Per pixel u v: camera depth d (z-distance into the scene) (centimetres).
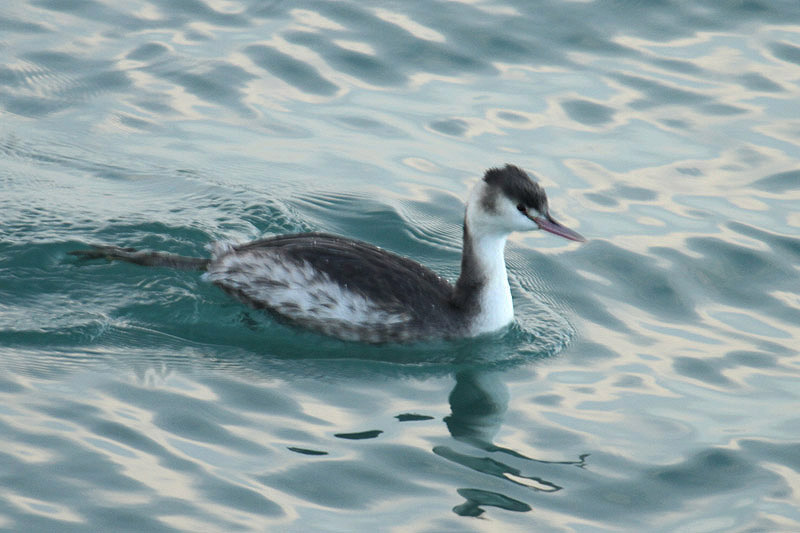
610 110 1875
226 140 1777
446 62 1980
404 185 1705
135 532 1027
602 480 1150
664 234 1620
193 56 1953
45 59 1914
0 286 1405
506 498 1112
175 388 1255
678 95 1908
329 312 1370
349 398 1271
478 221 1376
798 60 1986
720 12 2088
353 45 2008
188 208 1611
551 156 1772
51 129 1767
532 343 1411
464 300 1401
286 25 2050
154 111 1827
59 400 1209
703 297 1510
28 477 1082
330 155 1761
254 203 1630
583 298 1509
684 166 1758
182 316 1395
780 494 1134
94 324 1358
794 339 1422
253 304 1419
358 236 1600
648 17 2083
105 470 1101
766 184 1722
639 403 1288
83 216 1563
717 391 1316
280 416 1221
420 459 1162
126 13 2056
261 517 1059
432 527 1061
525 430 1230
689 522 1091
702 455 1194
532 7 2091
